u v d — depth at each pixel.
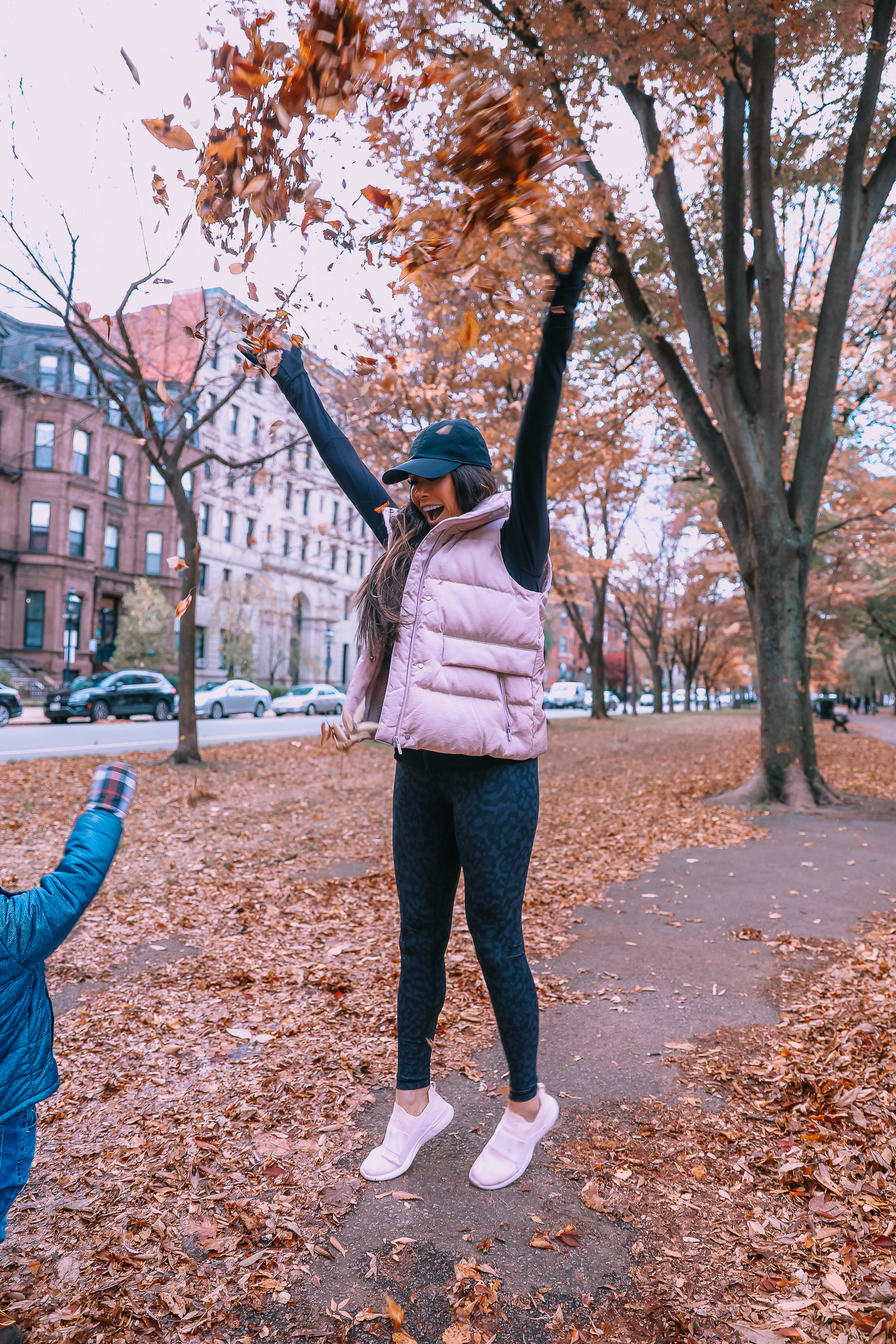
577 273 1.77
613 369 11.66
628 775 13.43
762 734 9.63
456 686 1.95
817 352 9.37
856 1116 2.50
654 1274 1.88
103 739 19.66
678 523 33.53
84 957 4.10
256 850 7.01
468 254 1.99
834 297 9.23
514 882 2.07
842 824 8.00
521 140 1.72
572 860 6.60
